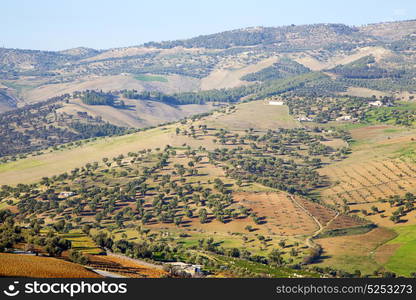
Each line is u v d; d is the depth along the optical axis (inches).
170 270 7086.6
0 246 6830.7
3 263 5689.0
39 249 7165.4
